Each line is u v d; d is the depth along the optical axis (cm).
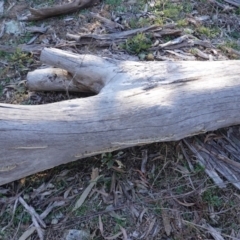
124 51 161
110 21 176
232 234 115
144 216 117
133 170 124
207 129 124
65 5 178
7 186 122
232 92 123
